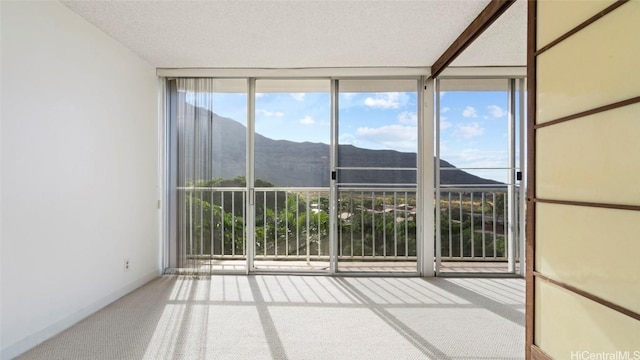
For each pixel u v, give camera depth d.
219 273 4.00
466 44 2.91
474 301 3.09
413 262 4.03
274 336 2.37
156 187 3.85
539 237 1.94
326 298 3.17
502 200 4.04
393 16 2.64
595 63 1.55
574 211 1.67
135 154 3.43
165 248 3.95
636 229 1.36
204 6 2.50
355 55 3.47
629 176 1.39
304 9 2.54
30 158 2.19
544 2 1.91
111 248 3.03
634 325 1.36
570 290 1.68
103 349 2.18
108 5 2.48
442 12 2.58
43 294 2.29
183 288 3.44
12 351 2.06
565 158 1.74
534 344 1.97
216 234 4.13
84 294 2.68
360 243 4.04
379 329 2.49
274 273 4.02
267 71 3.86
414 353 2.15
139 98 3.50
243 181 4.09
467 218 4.05
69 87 2.53
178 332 2.43
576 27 1.65
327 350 2.18
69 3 2.45
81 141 2.65
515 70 3.86
